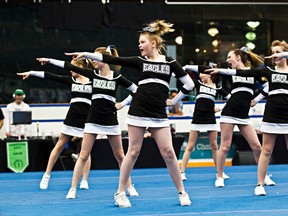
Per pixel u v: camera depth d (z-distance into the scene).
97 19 17.42
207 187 10.81
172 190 10.45
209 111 12.42
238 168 14.96
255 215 7.37
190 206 8.25
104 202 8.92
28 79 17.08
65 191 10.59
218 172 10.87
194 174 13.60
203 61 17.73
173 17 17.62
